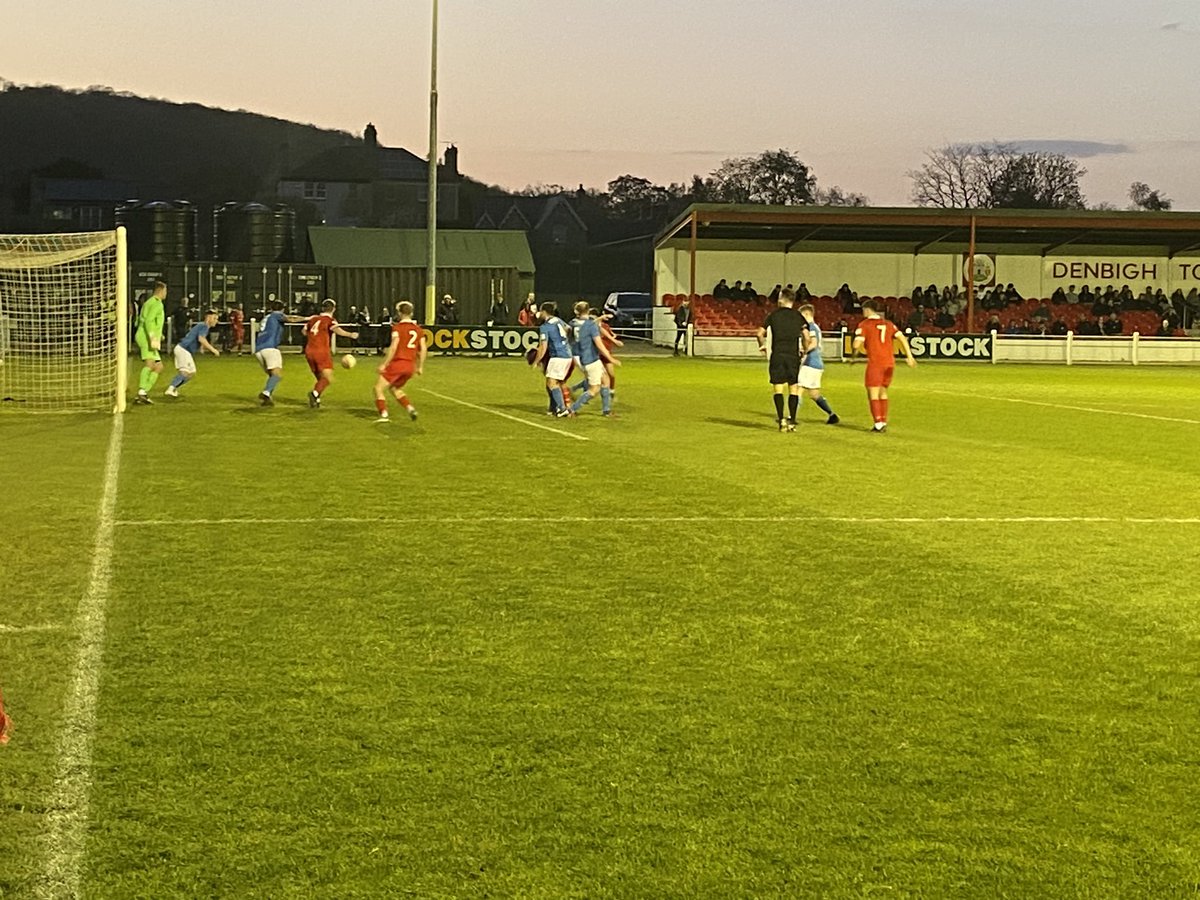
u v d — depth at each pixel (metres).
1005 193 97.69
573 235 108.00
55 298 26.36
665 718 5.58
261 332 21.42
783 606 7.62
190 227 55.00
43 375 26.11
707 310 50.47
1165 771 5.01
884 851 4.29
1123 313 52.28
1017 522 10.70
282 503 11.19
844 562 8.95
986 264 52.47
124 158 142.38
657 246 52.00
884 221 46.72
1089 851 4.30
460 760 5.05
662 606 7.58
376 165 108.88
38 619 7.09
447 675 6.15
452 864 4.17
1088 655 6.62
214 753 5.09
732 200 103.88
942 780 4.90
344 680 6.05
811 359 18.84
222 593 7.76
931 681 6.16
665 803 4.66
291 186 106.94
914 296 52.09
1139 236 50.66
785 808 4.63
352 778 4.85
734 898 3.96
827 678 6.19
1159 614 7.51
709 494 12.02
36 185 101.00
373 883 4.04
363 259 50.53
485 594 7.83
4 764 4.96
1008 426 19.83
